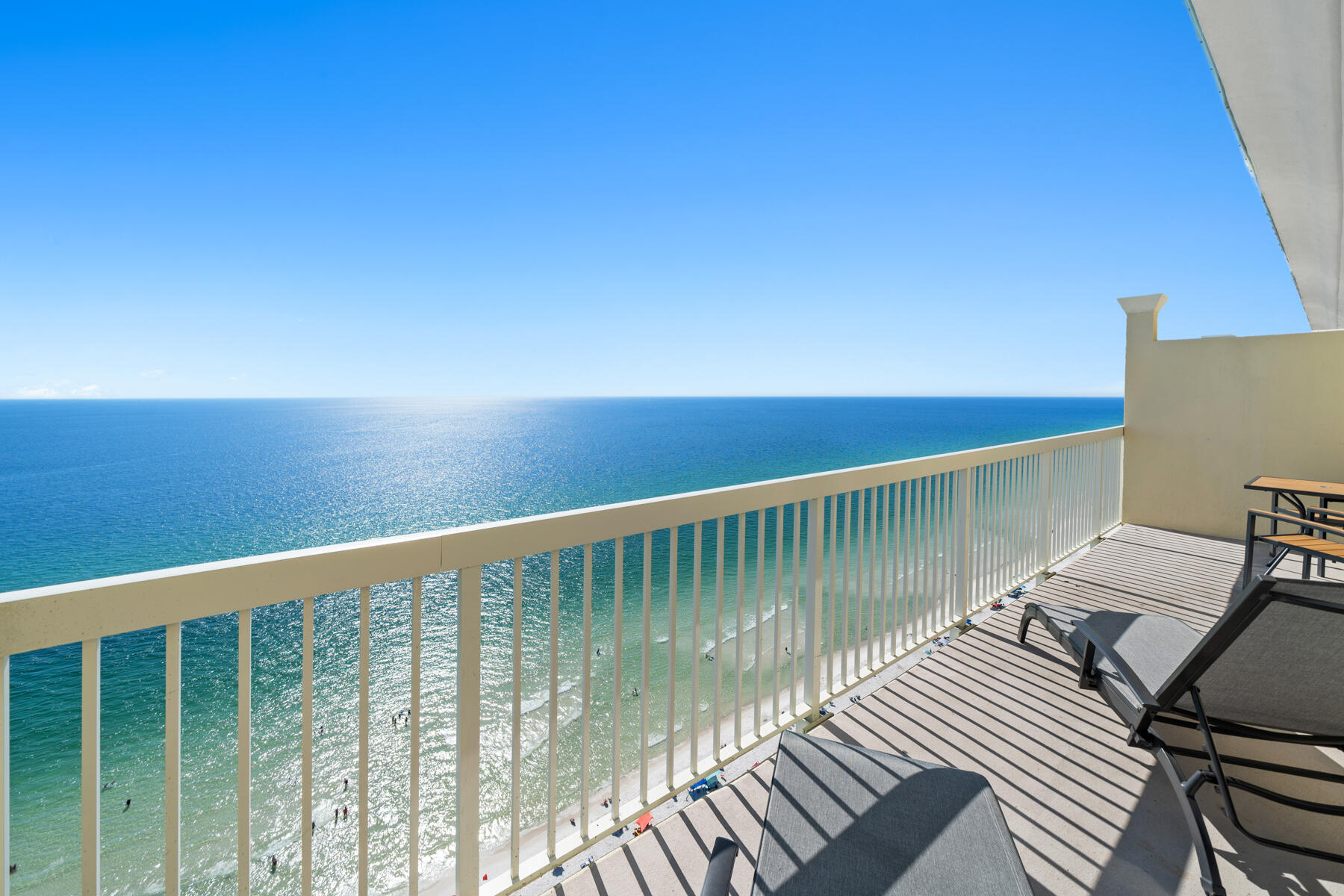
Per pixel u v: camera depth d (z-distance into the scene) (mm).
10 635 763
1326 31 1487
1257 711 1512
